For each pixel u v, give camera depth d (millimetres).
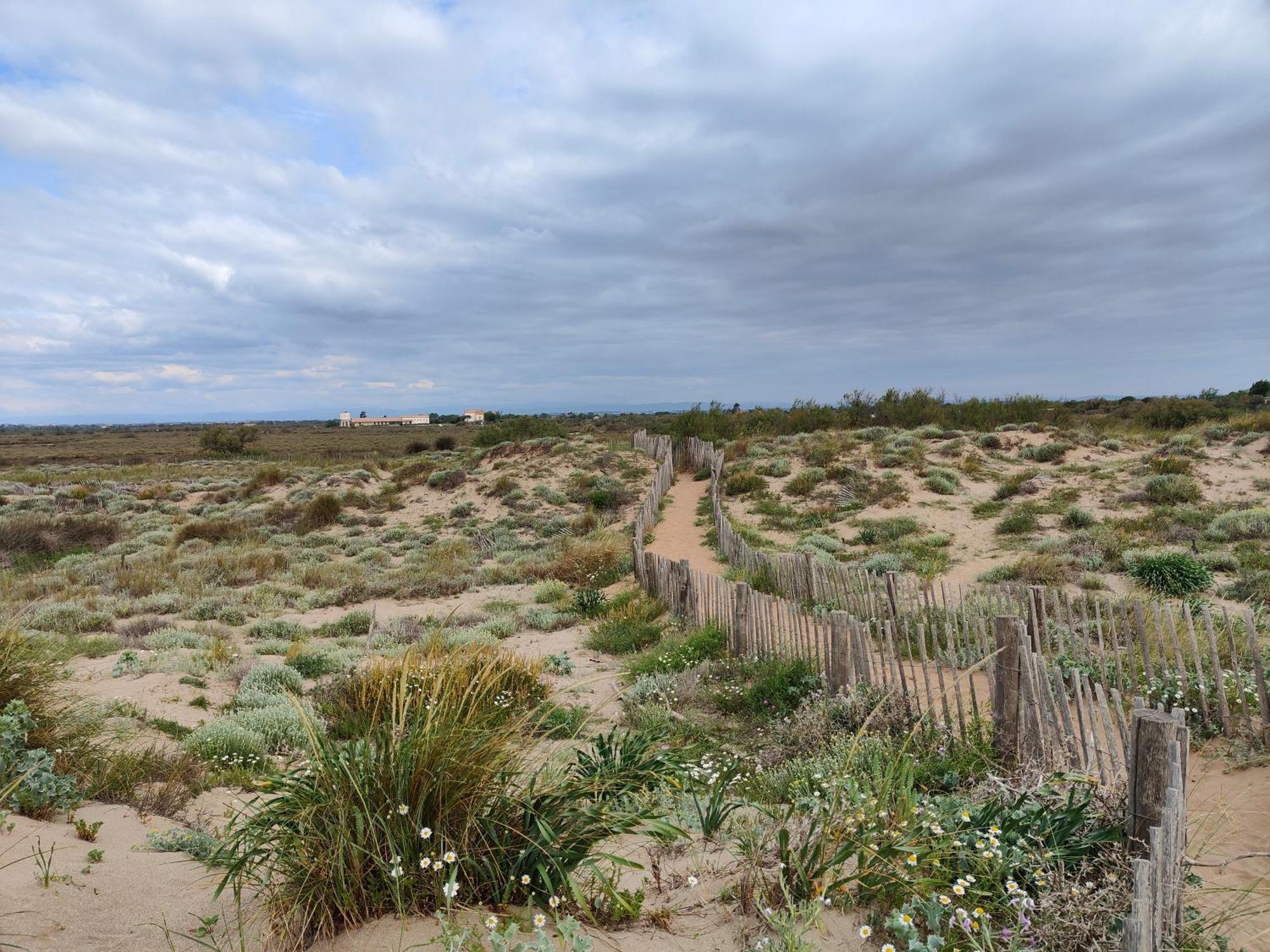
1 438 116125
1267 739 5566
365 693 7582
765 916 2850
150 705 7957
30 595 17250
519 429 38094
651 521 22516
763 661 8750
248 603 16391
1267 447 18406
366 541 24562
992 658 5223
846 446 25656
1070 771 3986
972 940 2615
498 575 18750
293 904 2820
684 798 4324
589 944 2516
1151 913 2699
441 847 3000
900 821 3457
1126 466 19578
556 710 6949
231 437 60094
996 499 19281
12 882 3049
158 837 3865
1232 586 10953
